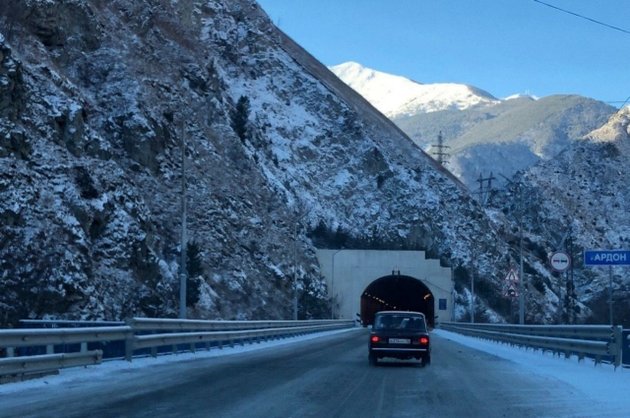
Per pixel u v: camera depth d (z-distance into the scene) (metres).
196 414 12.70
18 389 15.55
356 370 22.28
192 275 51.09
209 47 105.56
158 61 69.94
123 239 41.53
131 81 57.59
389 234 98.62
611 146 139.62
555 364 25.78
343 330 71.88
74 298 33.62
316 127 107.81
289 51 125.38
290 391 16.22
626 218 126.44
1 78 37.53
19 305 31.14
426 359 24.23
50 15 53.34
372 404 14.40
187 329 27.05
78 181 40.25
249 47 115.94
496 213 120.12
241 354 29.19
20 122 38.66
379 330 24.34
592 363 24.91
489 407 14.28
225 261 59.22
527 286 98.19
